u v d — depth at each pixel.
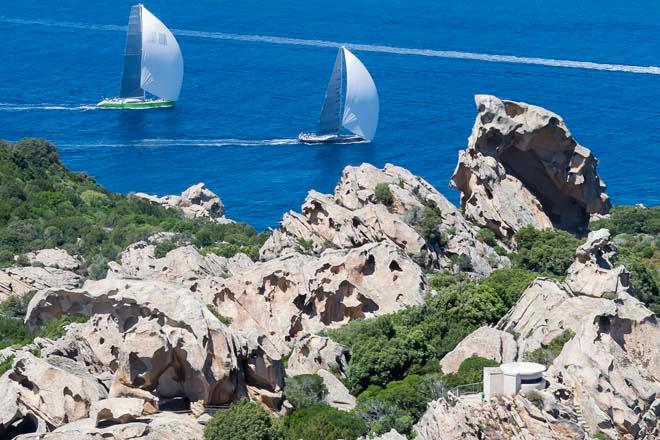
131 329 153.25
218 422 146.12
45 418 152.50
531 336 173.12
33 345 181.75
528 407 138.25
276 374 156.12
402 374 175.38
